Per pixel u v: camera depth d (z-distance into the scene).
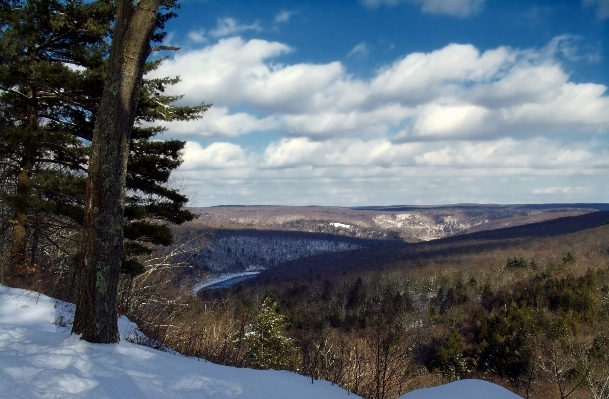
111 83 4.75
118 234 4.72
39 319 5.73
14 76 8.40
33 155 9.23
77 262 9.19
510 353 23.91
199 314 12.90
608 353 17.06
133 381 3.36
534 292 42.34
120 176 4.74
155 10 4.90
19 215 9.27
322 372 5.52
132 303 12.79
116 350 4.23
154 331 7.53
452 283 62.66
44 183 8.49
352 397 3.94
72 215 8.69
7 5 8.51
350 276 72.25
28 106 9.27
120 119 4.72
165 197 11.15
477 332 31.72
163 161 10.64
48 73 8.28
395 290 56.62
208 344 7.19
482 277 65.69
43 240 13.22
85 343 4.26
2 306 6.08
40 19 8.81
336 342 6.39
